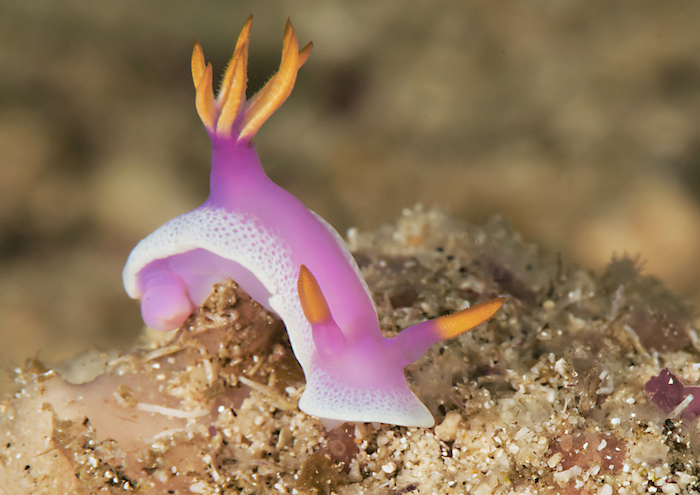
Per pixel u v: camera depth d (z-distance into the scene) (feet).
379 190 1.40
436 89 1.44
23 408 0.61
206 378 0.62
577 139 1.38
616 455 0.60
